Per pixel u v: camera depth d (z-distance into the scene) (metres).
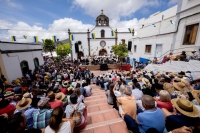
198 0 7.23
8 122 1.49
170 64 7.89
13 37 7.81
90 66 18.30
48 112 2.25
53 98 3.07
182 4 8.44
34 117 2.16
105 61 19.86
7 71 8.54
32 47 13.71
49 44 26.05
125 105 2.63
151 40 12.28
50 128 1.68
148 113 1.86
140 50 14.64
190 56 7.53
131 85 4.44
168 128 1.89
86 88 5.93
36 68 13.88
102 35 25.53
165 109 2.27
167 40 10.13
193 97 2.84
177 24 8.96
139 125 1.96
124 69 18.47
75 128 2.49
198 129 1.24
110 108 3.82
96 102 4.68
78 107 2.50
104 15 24.61
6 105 2.79
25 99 2.81
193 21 7.70
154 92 3.69
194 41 7.75
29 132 1.55
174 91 3.42
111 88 4.00
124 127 2.62
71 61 23.22
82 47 25.45
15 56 9.67
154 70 8.69
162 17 14.25
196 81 4.36
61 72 10.70
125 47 16.50
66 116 2.46
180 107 1.83
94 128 2.63
